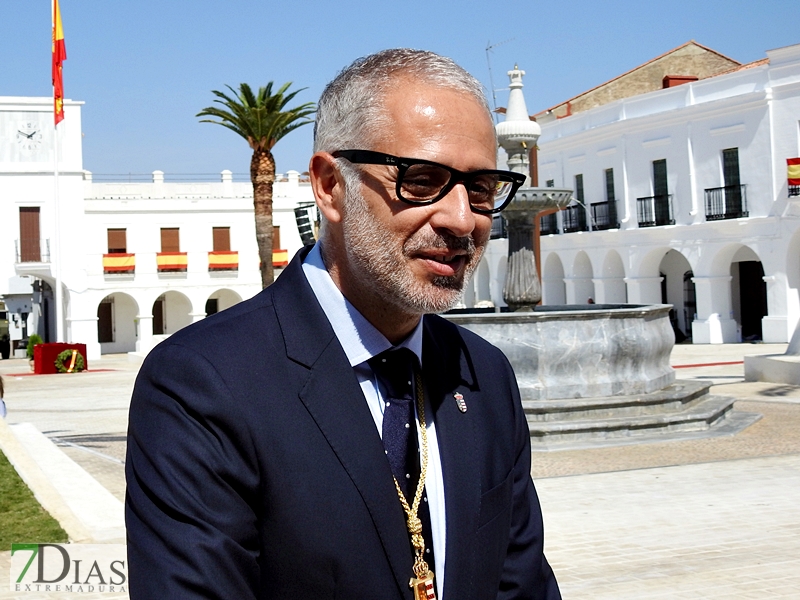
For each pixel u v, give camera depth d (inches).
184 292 1781.5
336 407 67.1
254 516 64.5
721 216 1267.2
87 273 1726.1
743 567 229.6
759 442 427.2
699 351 1145.4
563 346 454.3
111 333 1825.8
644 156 1390.3
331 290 71.8
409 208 67.2
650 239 1380.4
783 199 1189.1
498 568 74.5
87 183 1733.5
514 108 546.6
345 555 64.2
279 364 67.2
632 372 470.6
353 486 65.6
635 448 418.0
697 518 281.4
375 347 71.4
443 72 69.5
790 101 1176.2
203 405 63.7
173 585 59.2
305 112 1226.0
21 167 1684.3
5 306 1706.4
